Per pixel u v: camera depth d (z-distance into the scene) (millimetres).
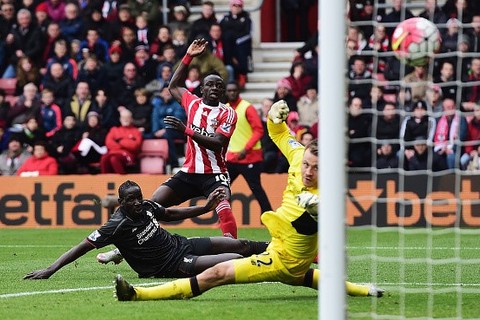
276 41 54594
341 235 15172
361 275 24328
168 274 23188
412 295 20453
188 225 40719
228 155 35562
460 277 23906
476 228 38656
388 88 41844
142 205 22953
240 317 17469
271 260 19016
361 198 38812
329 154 15273
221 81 26859
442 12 44156
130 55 47156
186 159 26969
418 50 21219
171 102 45156
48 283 22641
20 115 46375
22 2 50469
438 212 39188
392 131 40344
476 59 42188
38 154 43656
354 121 40781
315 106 44094
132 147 43750
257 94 49562
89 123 44500
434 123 40188
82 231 39875
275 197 40656
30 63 48281
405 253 30406
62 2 50125
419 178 39312
